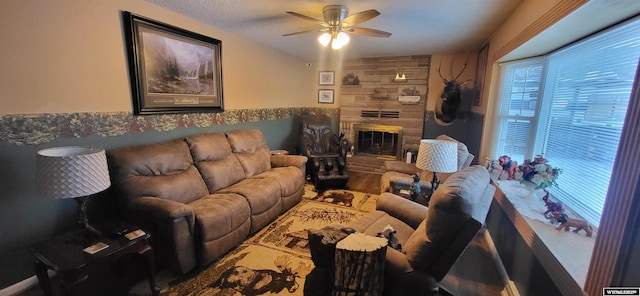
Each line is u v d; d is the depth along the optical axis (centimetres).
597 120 157
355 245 137
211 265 219
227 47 351
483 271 222
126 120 243
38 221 193
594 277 101
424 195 253
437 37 352
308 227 286
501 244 225
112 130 233
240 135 343
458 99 462
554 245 141
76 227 213
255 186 280
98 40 218
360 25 302
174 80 283
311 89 589
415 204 224
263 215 273
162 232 197
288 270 213
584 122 170
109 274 204
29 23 179
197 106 313
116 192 214
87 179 160
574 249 137
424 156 210
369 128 539
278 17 288
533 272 159
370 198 377
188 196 245
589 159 161
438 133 501
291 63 515
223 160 302
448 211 131
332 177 412
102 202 226
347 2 236
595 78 162
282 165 362
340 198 375
